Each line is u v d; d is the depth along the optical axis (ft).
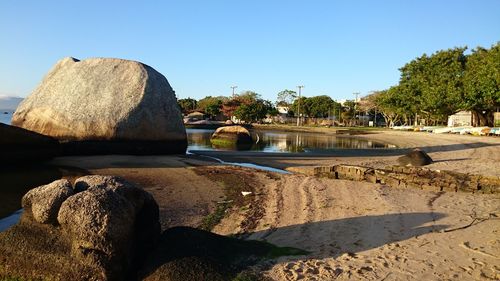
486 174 47.42
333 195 37.22
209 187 43.65
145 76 75.36
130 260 17.85
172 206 35.19
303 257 20.54
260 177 50.01
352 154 86.84
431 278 18.17
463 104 140.36
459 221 27.76
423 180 42.37
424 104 167.63
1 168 51.98
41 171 51.29
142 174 51.01
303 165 65.05
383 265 19.65
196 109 346.33
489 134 136.98
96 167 55.06
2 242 18.40
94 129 68.74
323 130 213.25
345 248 22.25
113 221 16.98
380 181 45.62
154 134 72.43
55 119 69.62
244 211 33.14
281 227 27.53
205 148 101.55
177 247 18.67
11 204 34.91
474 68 153.38
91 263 16.67
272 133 192.65
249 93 343.87
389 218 28.53
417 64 191.11
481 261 20.24
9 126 53.88
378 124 314.35
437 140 126.62
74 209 17.06
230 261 18.79
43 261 17.53
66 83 73.97
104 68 75.97
